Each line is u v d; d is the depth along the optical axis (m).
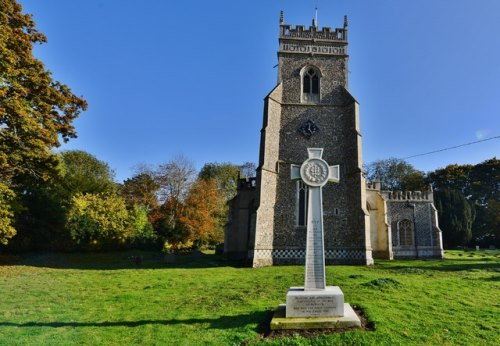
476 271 18.33
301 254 24.95
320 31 28.80
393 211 36.41
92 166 62.25
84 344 7.46
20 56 20.70
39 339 7.73
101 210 35.50
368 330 7.73
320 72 28.14
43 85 21.72
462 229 49.69
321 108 27.44
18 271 20.27
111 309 10.48
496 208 54.31
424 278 15.26
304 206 25.70
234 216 29.58
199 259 28.86
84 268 22.23
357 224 24.64
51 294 12.90
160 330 8.29
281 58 28.30
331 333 7.59
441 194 51.62
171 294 12.59
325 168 9.89
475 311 9.26
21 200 28.77
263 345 7.16
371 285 12.45
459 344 7.10
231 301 11.11
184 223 40.91
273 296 11.77
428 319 8.52
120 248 37.47
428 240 35.81
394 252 35.38
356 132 26.09
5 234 21.56
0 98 18.47
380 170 66.38
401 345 7.03
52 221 33.00
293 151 26.72
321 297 8.36
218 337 7.67
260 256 23.78
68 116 23.94
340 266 22.50
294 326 7.86
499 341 7.23
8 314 9.97
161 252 37.81
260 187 24.66
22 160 22.44
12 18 21.41
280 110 27.34
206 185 45.75
